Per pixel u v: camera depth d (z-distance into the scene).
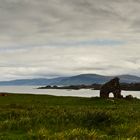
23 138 17.41
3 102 47.78
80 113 25.14
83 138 16.86
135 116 27.09
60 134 17.47
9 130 21.09
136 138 17.31
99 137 17.34
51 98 55.03
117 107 39.78
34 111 29.84
